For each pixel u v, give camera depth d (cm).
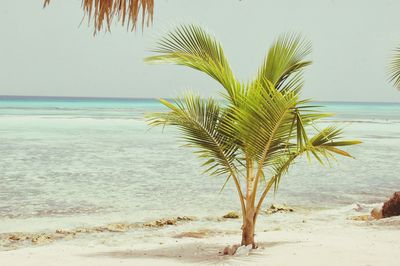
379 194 1474
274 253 627
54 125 4919
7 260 623
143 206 1214
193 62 632
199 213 1146
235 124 625
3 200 1241
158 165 2108
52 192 1380
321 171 2031
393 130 5191
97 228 955
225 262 582
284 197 1398
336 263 561
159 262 599
